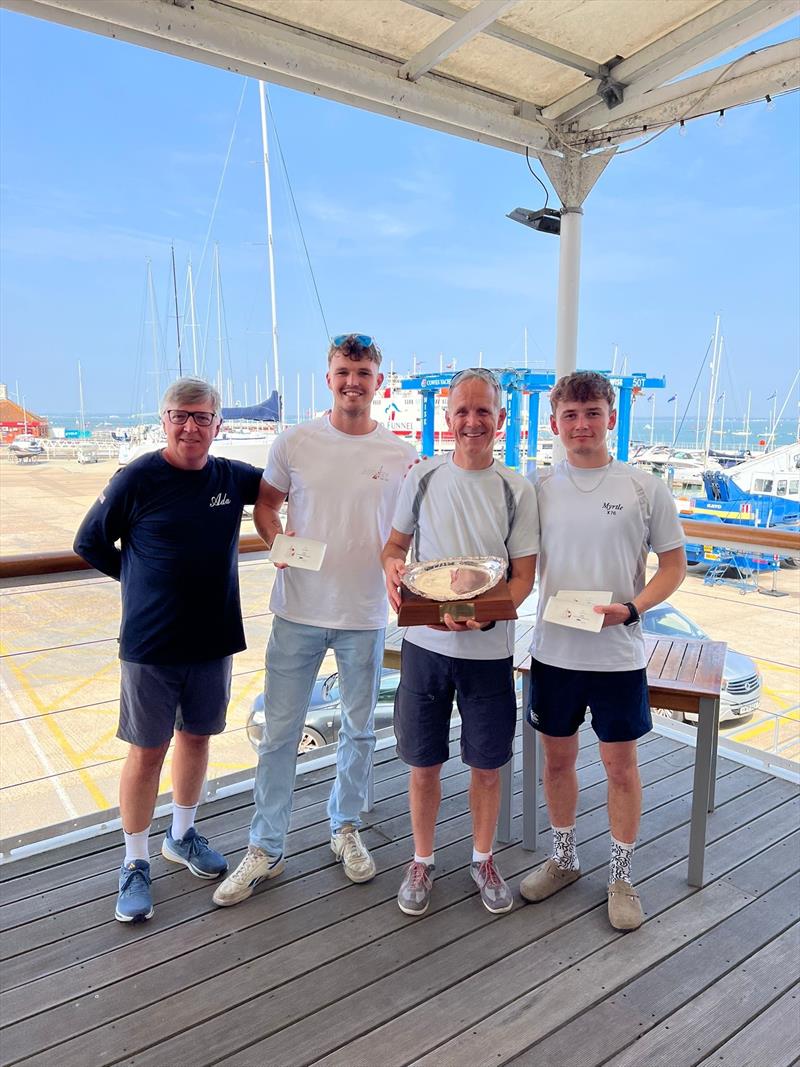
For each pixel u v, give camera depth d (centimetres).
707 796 176
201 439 156
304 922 166
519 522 159
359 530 171
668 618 329
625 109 265
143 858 171
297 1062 127
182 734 176
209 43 202
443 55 223
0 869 184
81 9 181
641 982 147
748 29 213
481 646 155
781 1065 128
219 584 165
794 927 165
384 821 213
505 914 169
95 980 147
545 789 176
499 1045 131
